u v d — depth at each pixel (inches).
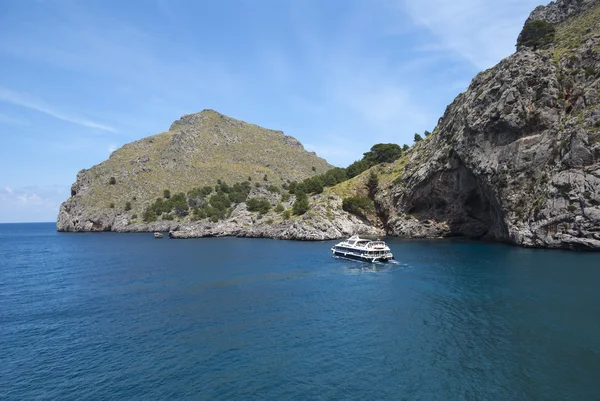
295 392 1085.1
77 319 1793.8
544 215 3420.3
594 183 3142.2
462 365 1210.6
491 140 4033.0
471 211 4918.8
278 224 6161.4
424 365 1221.7
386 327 1568.7
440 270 2694.4
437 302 1882.4
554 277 2267.5
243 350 1381.6
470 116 4256.9
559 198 3321.9
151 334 1568.7
